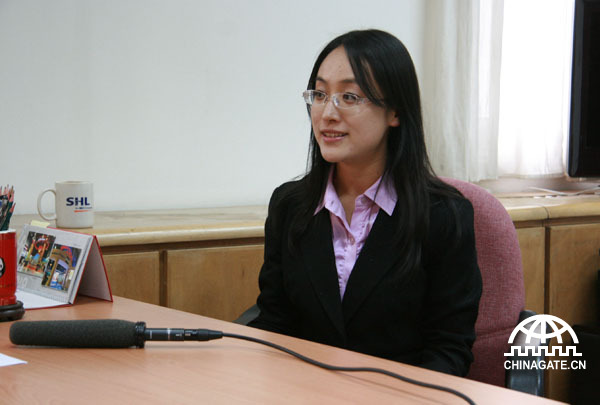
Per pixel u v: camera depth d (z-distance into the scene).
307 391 0.77
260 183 2.66
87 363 0.88
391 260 1.25
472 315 1.27
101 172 2.31
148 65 2.38
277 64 2.67
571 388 2.61
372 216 1.31
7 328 1.06
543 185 3.39
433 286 1.28
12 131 2.14
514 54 3.16
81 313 1.17
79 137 2.26
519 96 3.17
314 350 0.96
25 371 0.84
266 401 0.74
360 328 1.26
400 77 1.26
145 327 0.96
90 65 2.27
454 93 2.95
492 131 3.08
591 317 2.66
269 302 1.40
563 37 3.20
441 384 0.82
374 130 1.25
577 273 2.62
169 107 2.43
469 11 2.93
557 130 3.21
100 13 2.27
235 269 1.96
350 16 2.84
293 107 2.72
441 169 2.96
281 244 1.40
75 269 1.24
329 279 1.29
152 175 2.41
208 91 2.51
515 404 0.75
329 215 1.34
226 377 0.82
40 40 2.17
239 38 2.57
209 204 2.54
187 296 1.88
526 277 2.49
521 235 2.46
